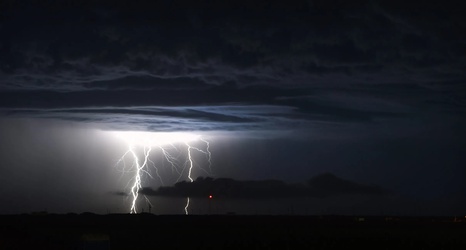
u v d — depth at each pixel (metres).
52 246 34.97
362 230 59.00
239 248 34.84
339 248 35.56
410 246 37.03
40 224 64.00
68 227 60.12
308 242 39.28
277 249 34.66
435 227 69.12
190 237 44.12
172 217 78.75
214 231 53.88
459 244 38.88
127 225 65.44
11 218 73.81
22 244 36.25
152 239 41.34
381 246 36.88
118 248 34.00
